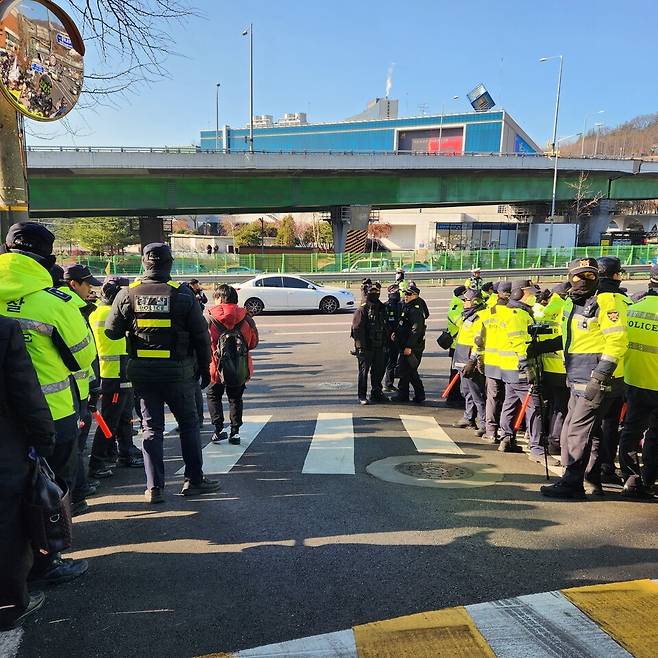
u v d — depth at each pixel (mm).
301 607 3094
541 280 37656
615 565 3633
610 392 4844
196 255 39688
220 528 4172
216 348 6316
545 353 6016
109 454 5770
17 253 3428
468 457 6195
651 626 2906
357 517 4395
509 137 91250
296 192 42031
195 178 38531
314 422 7691
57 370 3520
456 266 40406
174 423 7875
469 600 3168
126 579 3406
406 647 2730
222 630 2885
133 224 65062
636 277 39125
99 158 33156
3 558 2734
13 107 4516
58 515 2867
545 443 5504
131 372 4582
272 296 21344
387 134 99250
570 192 51750
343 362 12398
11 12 4117
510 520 4387
